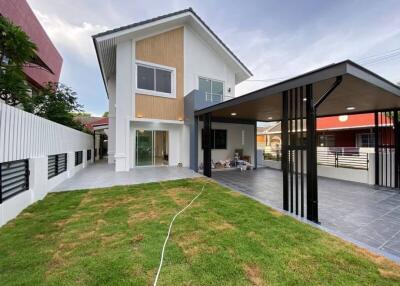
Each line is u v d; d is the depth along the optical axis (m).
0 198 3.65
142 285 2.19
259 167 12.63
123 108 9.84
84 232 3.37
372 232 3.63
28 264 2.51
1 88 5.69
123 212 4.29
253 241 3.10
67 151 8.02
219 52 12.76
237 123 12.09
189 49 11.73
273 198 5.72
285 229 3.52
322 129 15.77
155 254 2.74
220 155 12.03
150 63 10.51
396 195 6.09
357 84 4.47
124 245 2.97
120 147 9.79
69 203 4.87
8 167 3.97
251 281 2.26
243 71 13.58
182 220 3.87
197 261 2.60
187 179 7.89
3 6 7.76
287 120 4.64
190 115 10.51
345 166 8.81
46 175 5.62
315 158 4.00
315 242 3.08
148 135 11.21
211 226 3.62
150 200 5.16
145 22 9.95
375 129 7.86
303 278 2.30
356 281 2.25
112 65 12.27
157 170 10.12
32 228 3.51
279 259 2.64
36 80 10.20
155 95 10.63
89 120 26.09
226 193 5.89
